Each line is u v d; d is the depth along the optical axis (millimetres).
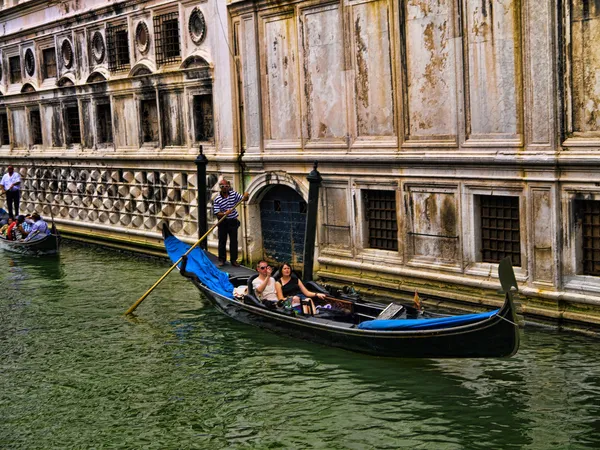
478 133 11461
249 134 15781
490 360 9914
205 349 11117
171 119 18109
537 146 10680
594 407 8445
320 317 11023
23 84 24266
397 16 12375
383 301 12828
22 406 9375
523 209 11023
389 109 12789
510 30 10859
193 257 13977
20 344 11758
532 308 10977
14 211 24750
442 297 12211
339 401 9062
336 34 13531
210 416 8859
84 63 21172
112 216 20828
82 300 14328
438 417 8500
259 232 16125
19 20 24141
